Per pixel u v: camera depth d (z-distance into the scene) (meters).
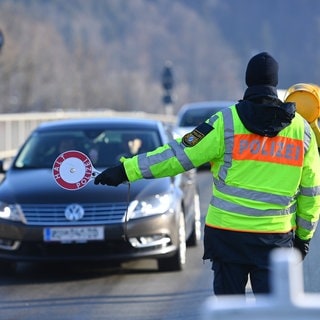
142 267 21.45
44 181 20.88
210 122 11.19
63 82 187.62
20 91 165.00
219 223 11.20
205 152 11.09
